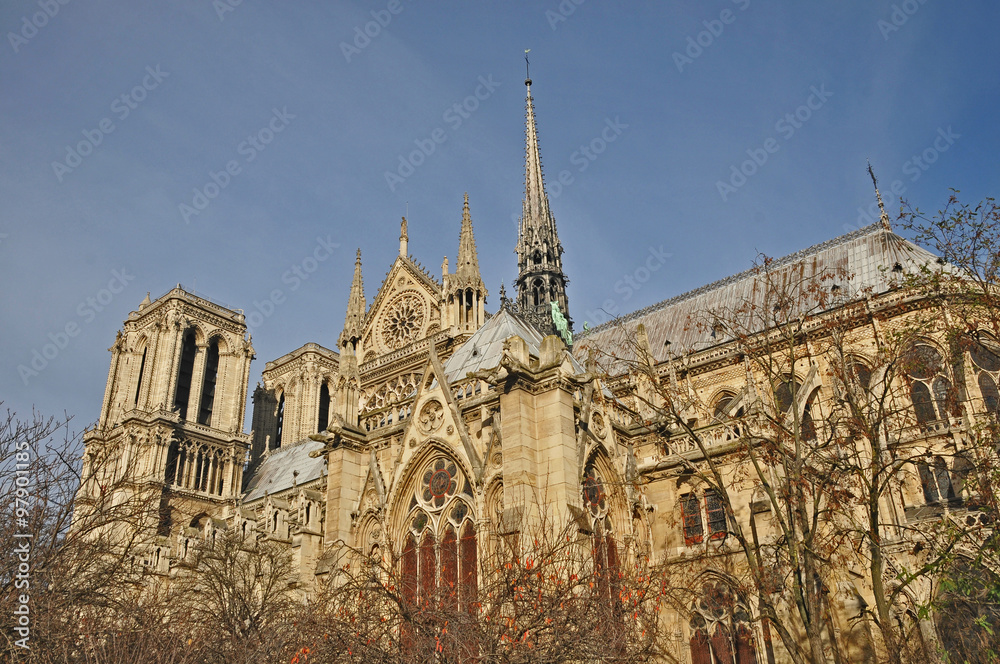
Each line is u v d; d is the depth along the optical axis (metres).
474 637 22.62
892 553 34.97
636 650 26.45
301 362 129.12
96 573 28.77
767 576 29.73
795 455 29.45
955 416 39.00
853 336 52.78
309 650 25.52
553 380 34.12
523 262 91.44
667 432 39.88
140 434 97.69
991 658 28.80
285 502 85.25
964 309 34.53
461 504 34.59
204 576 48.69
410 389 44.09
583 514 31.72
